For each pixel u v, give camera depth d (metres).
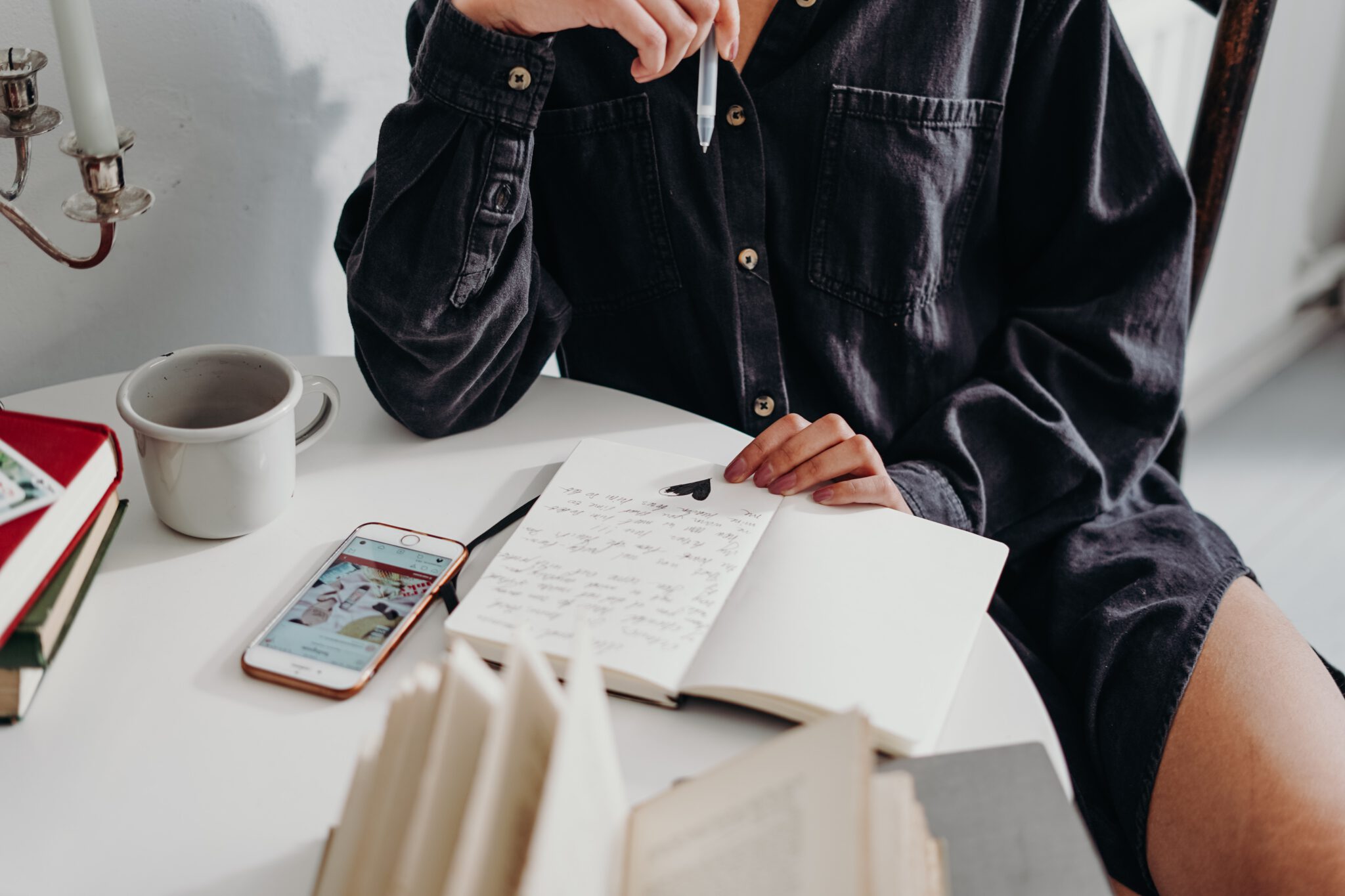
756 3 0.86
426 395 0.78
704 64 0.76
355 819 0.43
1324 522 1.78
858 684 0.57
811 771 0.40
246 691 0.58
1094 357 0.98
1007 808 0.51
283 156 0.99
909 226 0.92
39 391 0.82
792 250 0.93
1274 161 1.82
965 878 0.48
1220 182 1.13
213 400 0.71
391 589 0.64
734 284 0.91
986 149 0.95
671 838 0.42
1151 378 0.97
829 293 0.94
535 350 0.89
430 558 0.67
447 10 0.73
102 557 0.65
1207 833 0.75
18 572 0.55
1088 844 0.49
